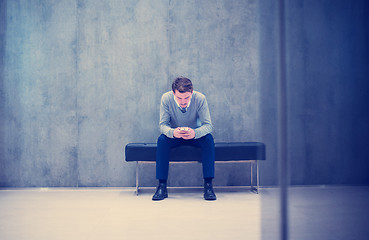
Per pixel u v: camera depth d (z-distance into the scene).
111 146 3.51
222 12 3.58
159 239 1.69
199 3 3.57
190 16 3.57
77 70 3.51
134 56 3.54
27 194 3.13
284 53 0.79
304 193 1.31
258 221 2.06
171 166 3.53
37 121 3.49
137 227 1.93
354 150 1.02
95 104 3.52
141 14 3.54
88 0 3.52
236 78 3.58
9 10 3.49
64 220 2.12
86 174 3.50
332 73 0.93
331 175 1.07
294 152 0.83
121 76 3.53
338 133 1.00
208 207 2.50
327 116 0.99
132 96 3.53
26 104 3.48
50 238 1.72
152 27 3.55
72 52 3.51
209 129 2.91
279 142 0.79
